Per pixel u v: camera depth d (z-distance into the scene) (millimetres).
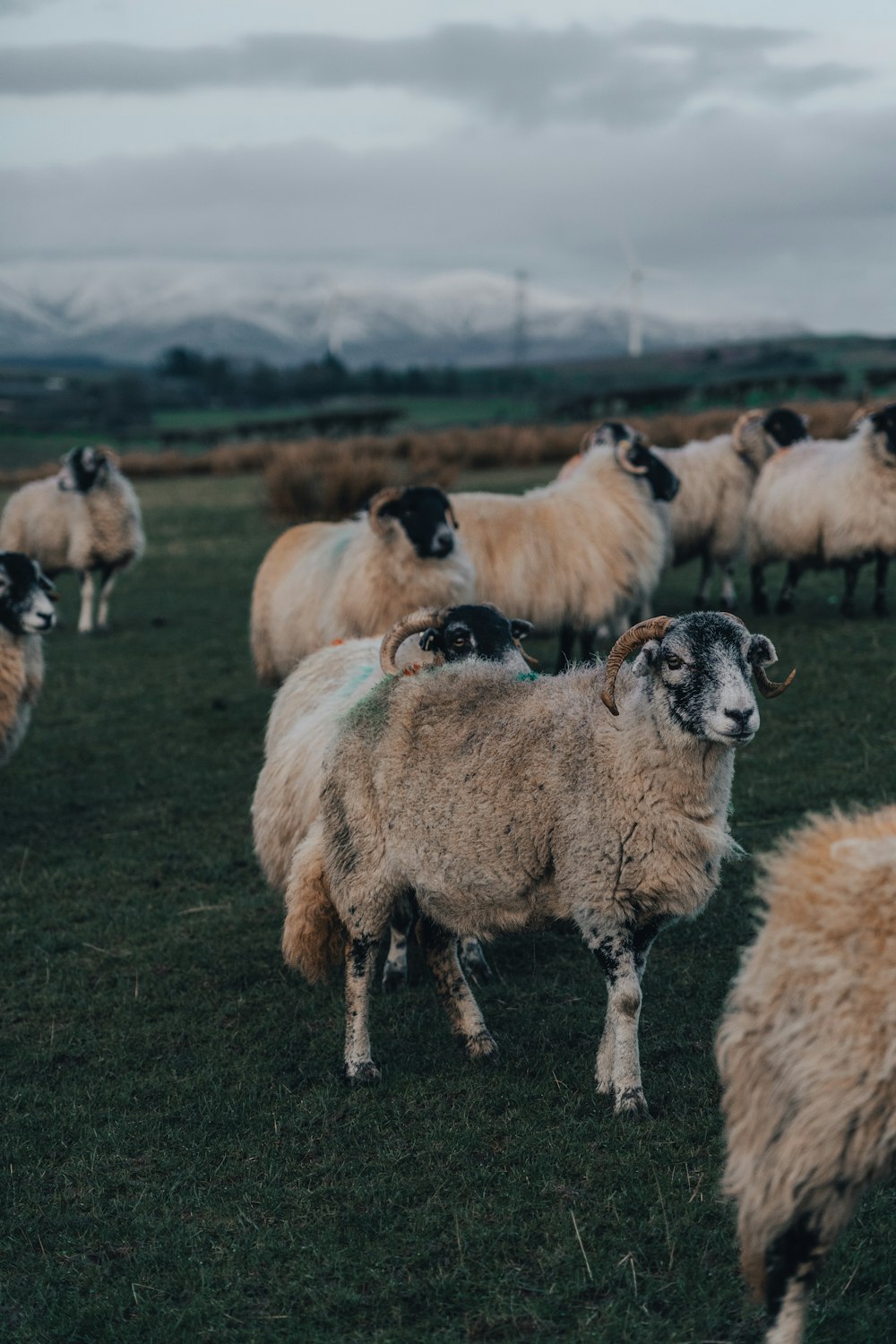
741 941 5719
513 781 4414
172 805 8680
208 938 6383
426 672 4898
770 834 6910
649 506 10328
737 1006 3148
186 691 11820
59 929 6633
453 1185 4027
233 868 7445
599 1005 5242
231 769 9430
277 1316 3479
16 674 8297
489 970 5688
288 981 5836
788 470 11945
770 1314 3000
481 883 4508
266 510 21875
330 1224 3877
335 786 4844
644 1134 4168
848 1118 2807
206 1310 3518
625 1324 3303
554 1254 3615
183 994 5750
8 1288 3709
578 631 10320
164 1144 4449
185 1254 3799
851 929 2883
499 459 28812
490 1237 3723
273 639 9773
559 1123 4324
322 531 9969
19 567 8172
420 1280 3572
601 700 4457
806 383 45156
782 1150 2910
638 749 4207
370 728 4781
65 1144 4496
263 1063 5004
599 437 13094
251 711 11016
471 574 8922
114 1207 4070
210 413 100875
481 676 4773
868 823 3199
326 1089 4723
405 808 4609
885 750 8070
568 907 4457
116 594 17422
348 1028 4809
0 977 6062
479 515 9984
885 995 2783
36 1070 5086
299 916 5027
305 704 6289
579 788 4316
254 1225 3896
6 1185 4246
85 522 14453
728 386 45531
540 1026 5066
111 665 13047
